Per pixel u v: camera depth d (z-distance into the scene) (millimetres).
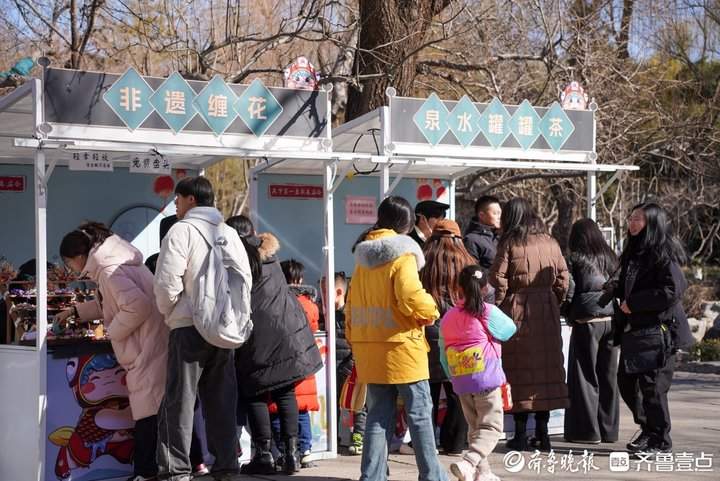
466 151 7527
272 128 6609
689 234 22219
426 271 6621
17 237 7719
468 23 13586
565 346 7961
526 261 6844
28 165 7766
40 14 12227
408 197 9406
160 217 8242
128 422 5973
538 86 14492
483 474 5895
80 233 5824
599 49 14930
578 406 7418
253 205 8906
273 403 6586
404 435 7254
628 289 6586
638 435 7742
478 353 5832
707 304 18766
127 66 13094
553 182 15484
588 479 6258
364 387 6145
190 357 5504
